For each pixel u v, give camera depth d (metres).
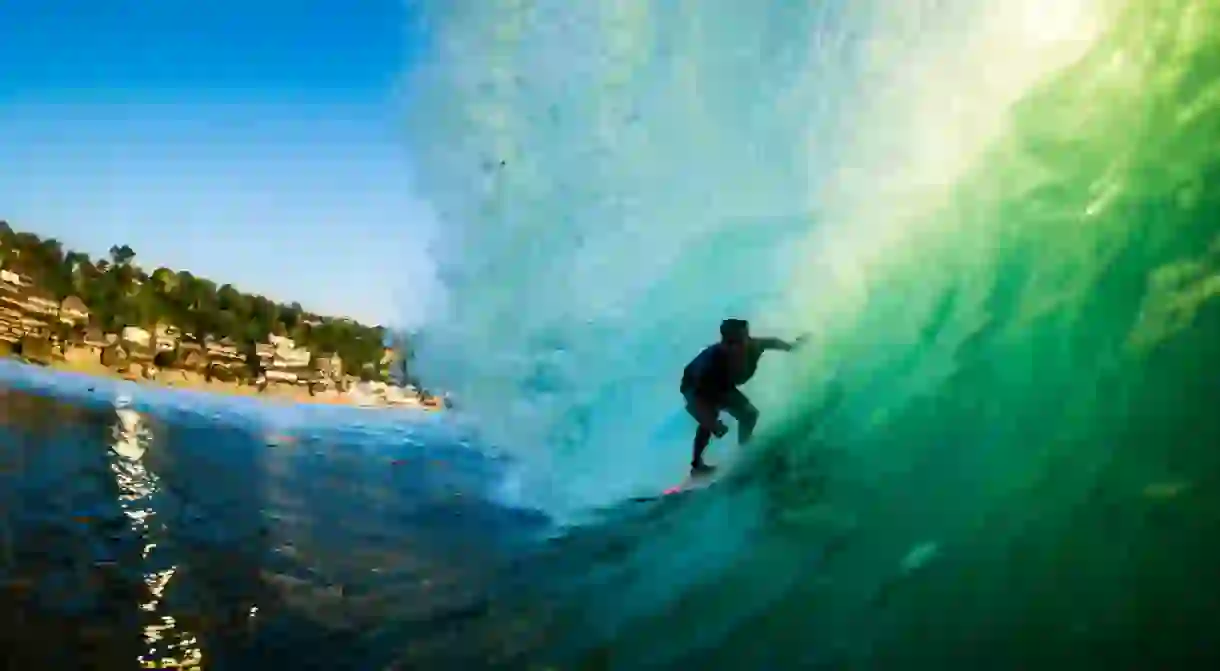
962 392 3.31
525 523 4.51
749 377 4.02
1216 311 2.82
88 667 2.92
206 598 3.52
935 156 3.89
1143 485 2.72
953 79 3.88
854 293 4.04
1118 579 2.57
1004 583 2.70
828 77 4.46
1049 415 3.04
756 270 4.75
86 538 4.18
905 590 2.82
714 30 4.99
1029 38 3.60
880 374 3.66
